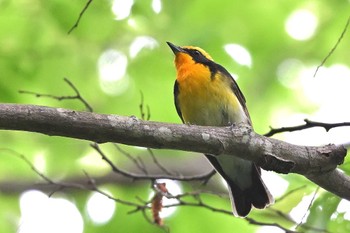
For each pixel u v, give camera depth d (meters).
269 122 14.30
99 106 13.30
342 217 9.20
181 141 6.82
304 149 7.26
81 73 12.98
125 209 12.82
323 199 9.24
